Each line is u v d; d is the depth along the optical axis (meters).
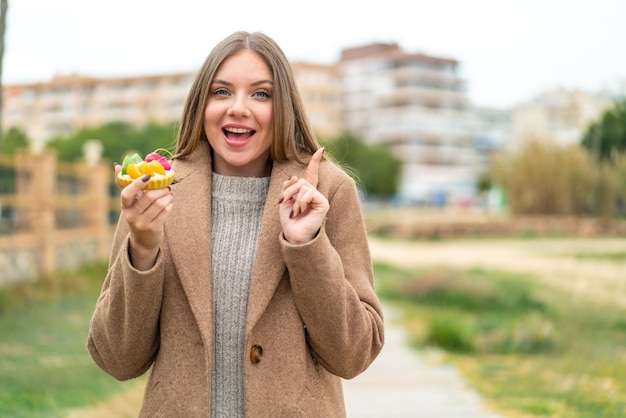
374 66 106.38
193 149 2.06
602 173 25.05
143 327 1.87
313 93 105.31
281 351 1.88
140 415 1.92
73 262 13.34
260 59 2.01
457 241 25.22
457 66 108.19
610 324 9.14
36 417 5.01
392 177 68.88
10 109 43.88
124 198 1.75
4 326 8.46
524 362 7.59
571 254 18.08
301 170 2.01
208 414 1.86
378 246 24.42
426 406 5.84
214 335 1.92
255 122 1.99
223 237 1.99
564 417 5.43
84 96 64.50
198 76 2.04
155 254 1.84
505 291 11.73
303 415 1.87
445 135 106.31
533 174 26.25
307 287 1.83
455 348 8.33
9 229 10.87
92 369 6.53
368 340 1.91
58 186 13.15
